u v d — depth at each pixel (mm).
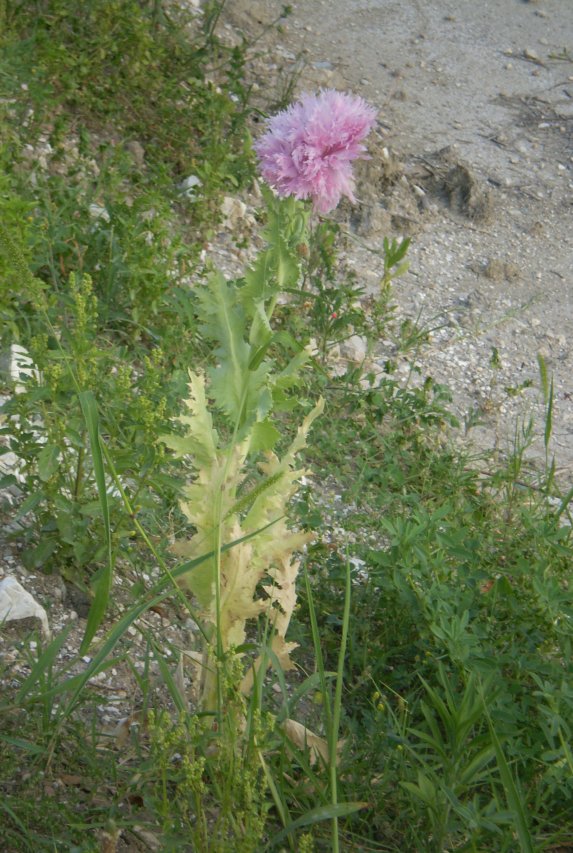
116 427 1047
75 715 873
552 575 1179
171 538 1121
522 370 1889
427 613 1008
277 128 917
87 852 684
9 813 723
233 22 2582
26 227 1259
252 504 835
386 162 2244
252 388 836
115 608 1013
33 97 1707
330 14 2779
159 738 693
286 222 908
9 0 1986
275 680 962
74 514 993
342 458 1444
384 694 998
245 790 667
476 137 2482
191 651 961
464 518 1314
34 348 1027
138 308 1464
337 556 1136
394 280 2021
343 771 836
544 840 836
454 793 789
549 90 2703
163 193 1839
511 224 2270
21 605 932
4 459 1114
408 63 2672
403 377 1772
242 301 857
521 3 3025
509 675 1022
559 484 1603
